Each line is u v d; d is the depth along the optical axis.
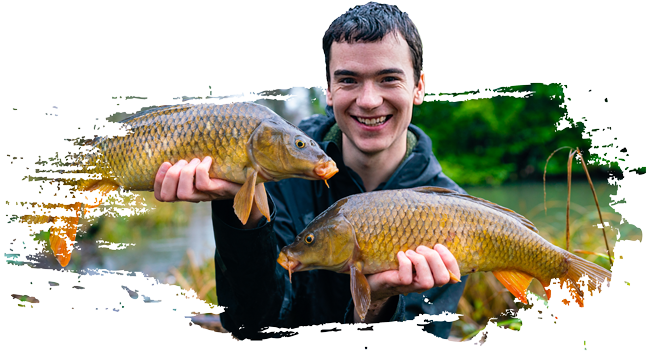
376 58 2.45
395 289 2.07
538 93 14.86
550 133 15.06
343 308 2.78
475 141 16.02
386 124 2.54
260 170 1.99
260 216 2.17
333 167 2.02
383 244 2.07
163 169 1.97
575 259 2.22
